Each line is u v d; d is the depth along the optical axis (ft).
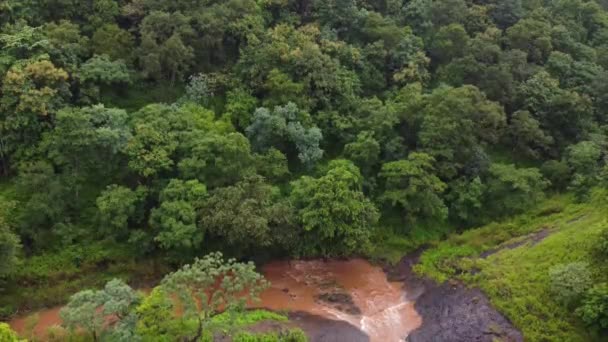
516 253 126.11
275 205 125.49
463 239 140.05
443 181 146.72
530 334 101.76
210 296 110.42
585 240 117.91
